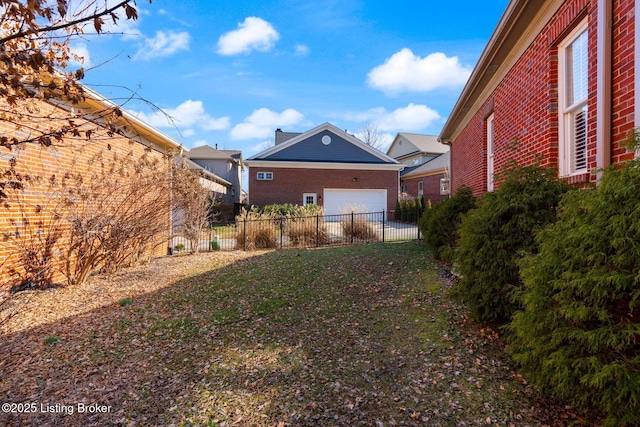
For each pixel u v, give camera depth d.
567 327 2.17
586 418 2.28
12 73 2.06
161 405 2.78
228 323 4.54
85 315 4.88
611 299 2.02
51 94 2.53
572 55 3.91
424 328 4.00
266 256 9.39
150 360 3.55
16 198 5.48
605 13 3.04
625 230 1.96
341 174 22.36
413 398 2.71
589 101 3.38
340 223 12.92
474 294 3.67
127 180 7.50
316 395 2.84
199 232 10.54
